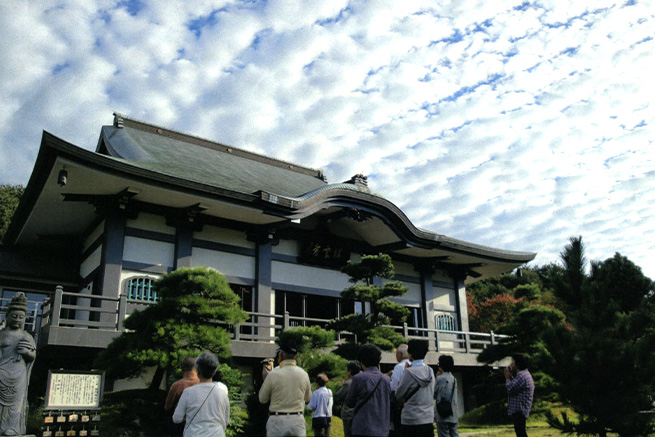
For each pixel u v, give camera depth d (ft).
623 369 38.37
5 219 135.64
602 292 41.98
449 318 96.78
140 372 46.34
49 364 58.23
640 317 40.24
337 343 66.44
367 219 82.79
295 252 79.56
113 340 46.83
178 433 25.94
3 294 75.25
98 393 35.19
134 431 43.27
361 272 60.85
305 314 79.00
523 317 70.59
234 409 47.85
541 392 65.26
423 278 94.43
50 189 61.41
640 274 127.95
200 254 69.36
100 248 66.39
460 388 86.69
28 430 44.32
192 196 62.28
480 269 104.37
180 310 46.42
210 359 21.39
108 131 81.30
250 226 74.33
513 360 32.73
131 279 62.75
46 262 78.43
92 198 62.80
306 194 72.28
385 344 58.13
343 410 31.78
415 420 23.81
